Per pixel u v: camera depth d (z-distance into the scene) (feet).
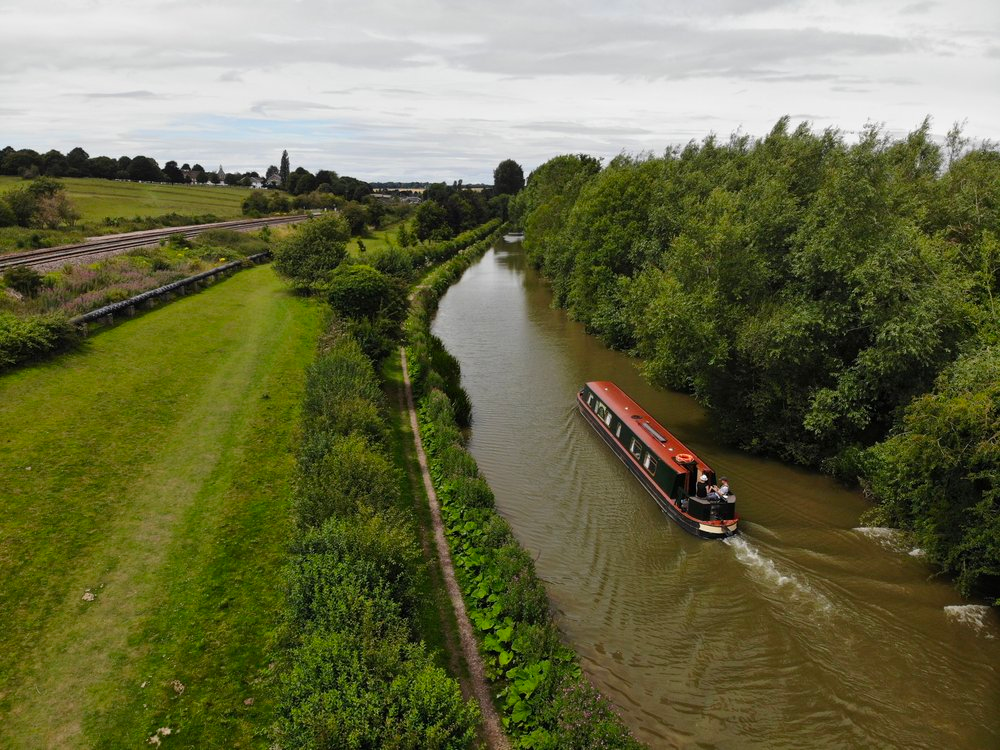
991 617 55.62
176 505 57.52
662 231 142.72
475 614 50.75
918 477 60.49
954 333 71.77
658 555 65.62
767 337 79.36
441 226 334.65
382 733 31.40
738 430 89.04
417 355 115.44
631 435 85.10
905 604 57.47
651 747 42.60
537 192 316.81
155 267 146.82
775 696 47.55
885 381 73.97
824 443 83.35
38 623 42.11
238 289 147.84
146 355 91.50
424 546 60.54
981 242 87.40
